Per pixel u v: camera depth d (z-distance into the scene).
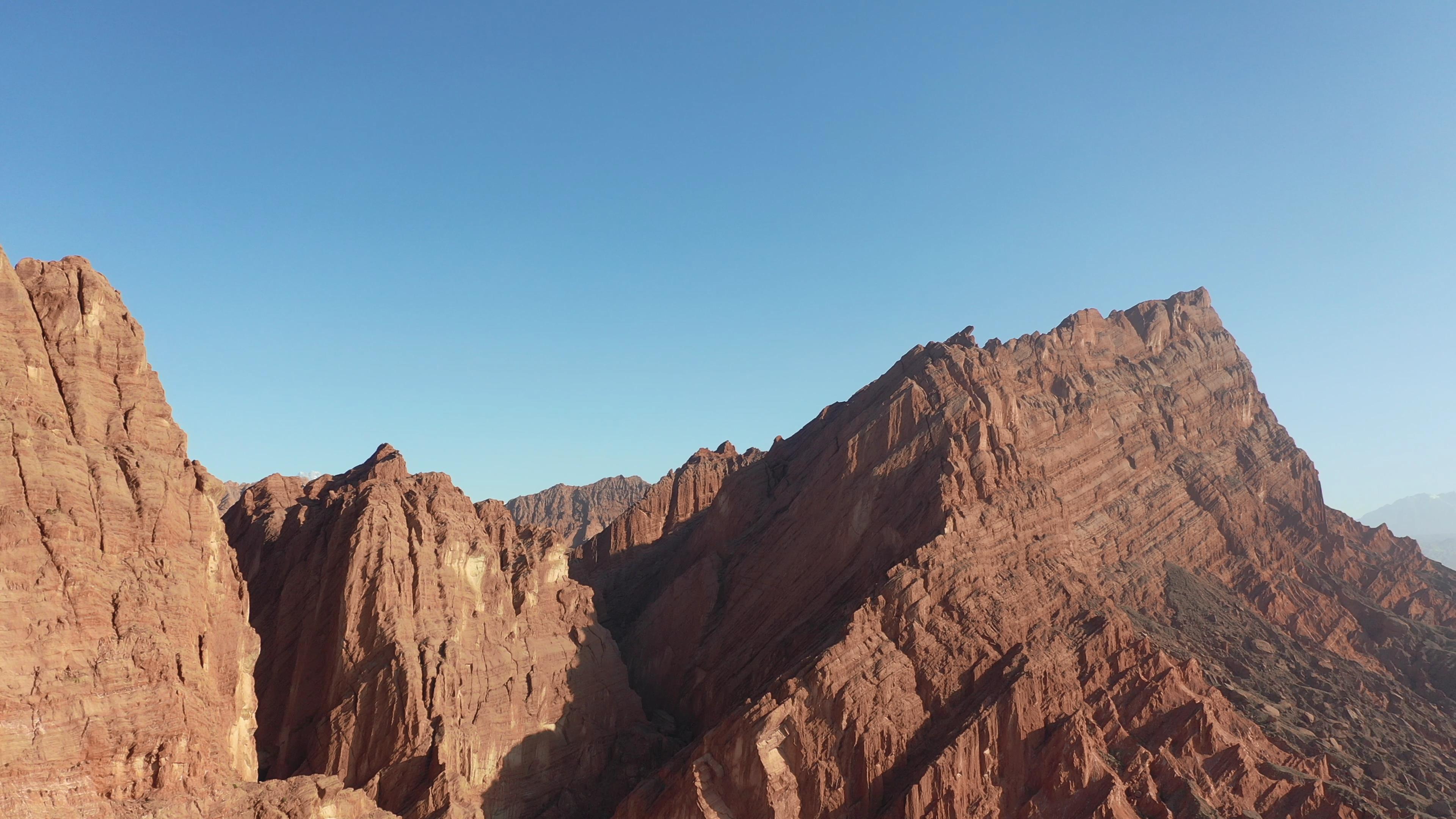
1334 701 86.75
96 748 46.34
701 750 74.88
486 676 81.94
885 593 82.81
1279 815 70.81
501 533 99.94
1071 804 70.38
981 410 100.69
